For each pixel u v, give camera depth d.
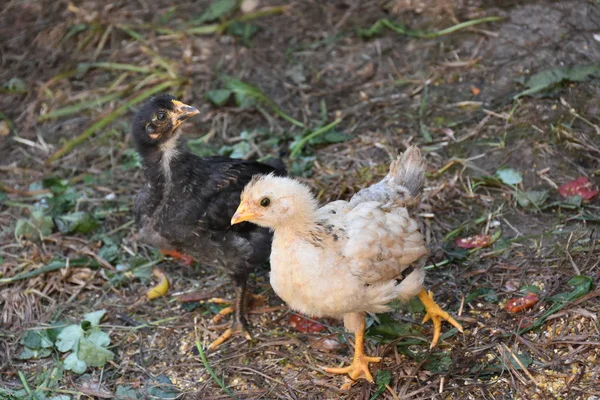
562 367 4.77
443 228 5.97
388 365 5.04
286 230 4.55
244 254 5.34
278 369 5.16
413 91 7.25
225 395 5.00
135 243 6.33
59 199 6.70
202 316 5.70
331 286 4.53
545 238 5.72
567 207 5.89
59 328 5.63
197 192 5.29
